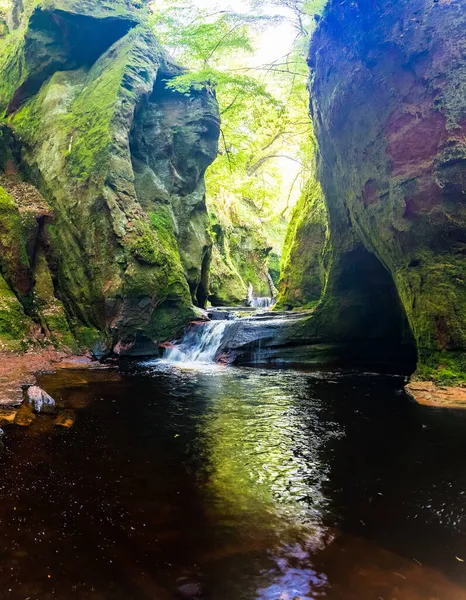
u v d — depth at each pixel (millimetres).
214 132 17406
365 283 12852
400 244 9047
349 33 9375
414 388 8078
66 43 15711
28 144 14719
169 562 2990
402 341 13039
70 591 2652
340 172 11133
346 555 3109
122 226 12797
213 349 12836
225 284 26328
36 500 3799
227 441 5543
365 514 3715
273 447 5332
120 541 3230
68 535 3279
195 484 4258
